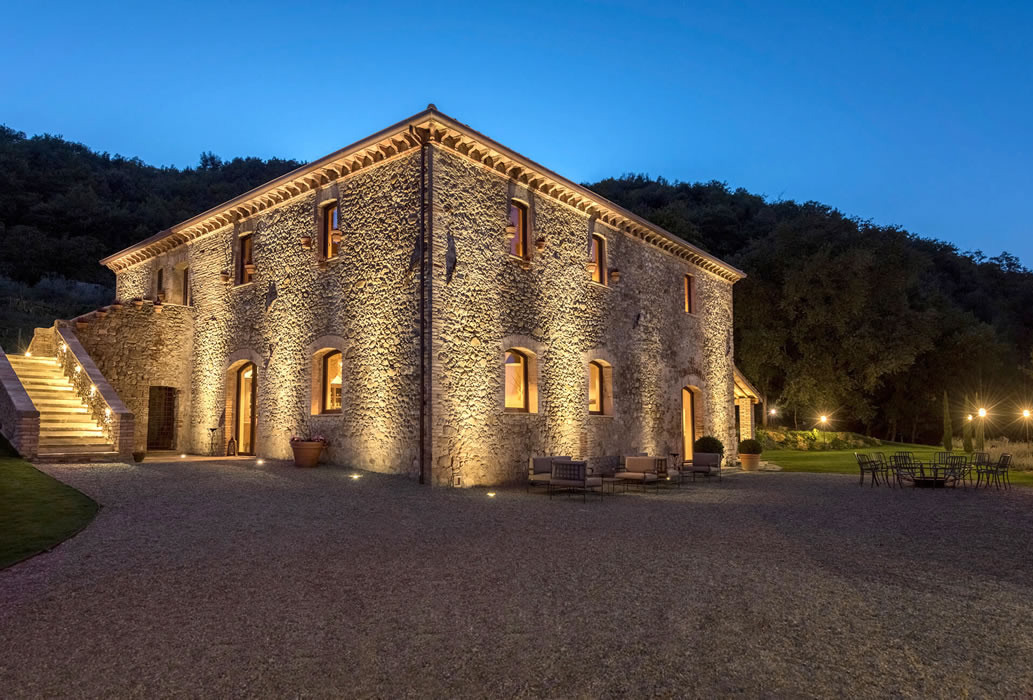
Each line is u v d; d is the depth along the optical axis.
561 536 7.50
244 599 4.87
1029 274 58.09
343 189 13.87
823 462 23.05
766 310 36.38
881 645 4.12
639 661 3.80
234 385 16.33
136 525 7.30
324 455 13.41
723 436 21.50
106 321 16.23
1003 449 25.44
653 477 13.30
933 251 54.59
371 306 12.95
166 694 3.34
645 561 6.29
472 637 4.16
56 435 12.83
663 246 19.12
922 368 41.34
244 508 8.52
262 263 15.66
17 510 7.62
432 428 11.60
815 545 7.29
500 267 13.48
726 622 4.50
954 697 3.39
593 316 15.99
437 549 6.64
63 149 63.34
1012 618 4.70
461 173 12.77
